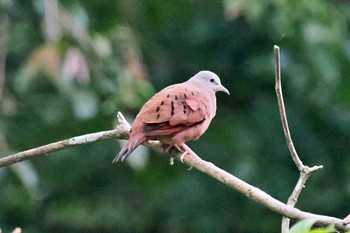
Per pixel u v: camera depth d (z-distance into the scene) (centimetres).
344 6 1728
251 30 1767
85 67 1381
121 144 1415
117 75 1485
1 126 1590
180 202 1802
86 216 1839
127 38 1591
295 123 1791
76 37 1418
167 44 1845
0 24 1553
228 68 1828
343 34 1631
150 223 1858
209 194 1802
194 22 1806
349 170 1795
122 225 1858
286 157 1777
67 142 850
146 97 1500
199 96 945
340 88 1600
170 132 897
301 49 1570
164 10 1719
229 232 1811
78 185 1819
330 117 1784
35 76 1479
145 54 1811
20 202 1725
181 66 1848
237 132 1758
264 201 759
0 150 1501
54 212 1831
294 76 1592
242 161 1733
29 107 1628
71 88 1388
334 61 1557
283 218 748
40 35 1555
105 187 1834
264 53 1717
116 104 1482
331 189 1786
